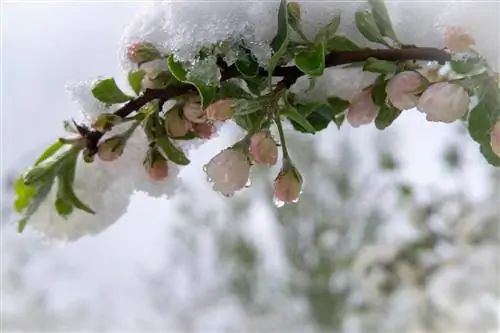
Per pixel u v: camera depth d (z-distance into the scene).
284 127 0.51
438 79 0.47
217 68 0.44
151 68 0.47
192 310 2.06
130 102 0.47
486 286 1.34
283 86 0.46
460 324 1.38
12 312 1.96
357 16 0.47
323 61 0.44
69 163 0.48
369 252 1.61
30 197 0.49
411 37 0.48
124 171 0.50
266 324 1.97
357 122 0.48
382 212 1.87
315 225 1.92
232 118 0.47
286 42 0.44
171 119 0.47
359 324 1.79
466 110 0.45
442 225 1.44
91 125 0.49
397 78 0.46
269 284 1.99
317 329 1.90
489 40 0.45
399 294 1.52
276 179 0.46
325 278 1.89
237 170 0.44
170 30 0.46
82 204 0.48
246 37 0.45
